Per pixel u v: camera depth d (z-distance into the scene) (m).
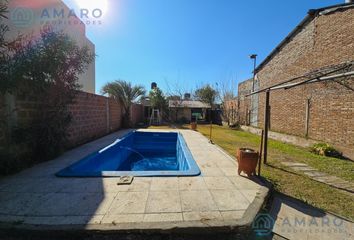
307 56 9.50
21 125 5.10
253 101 15.72
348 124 7.10
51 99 5.49
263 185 3.89
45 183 3.81
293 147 8.92
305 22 9.57
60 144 6.01
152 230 2.48
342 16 7.59
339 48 7.70
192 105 26.72
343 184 4.44
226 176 4.37
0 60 3.66
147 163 8.52
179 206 3.01
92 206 2.97
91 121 9.13
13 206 2.95
